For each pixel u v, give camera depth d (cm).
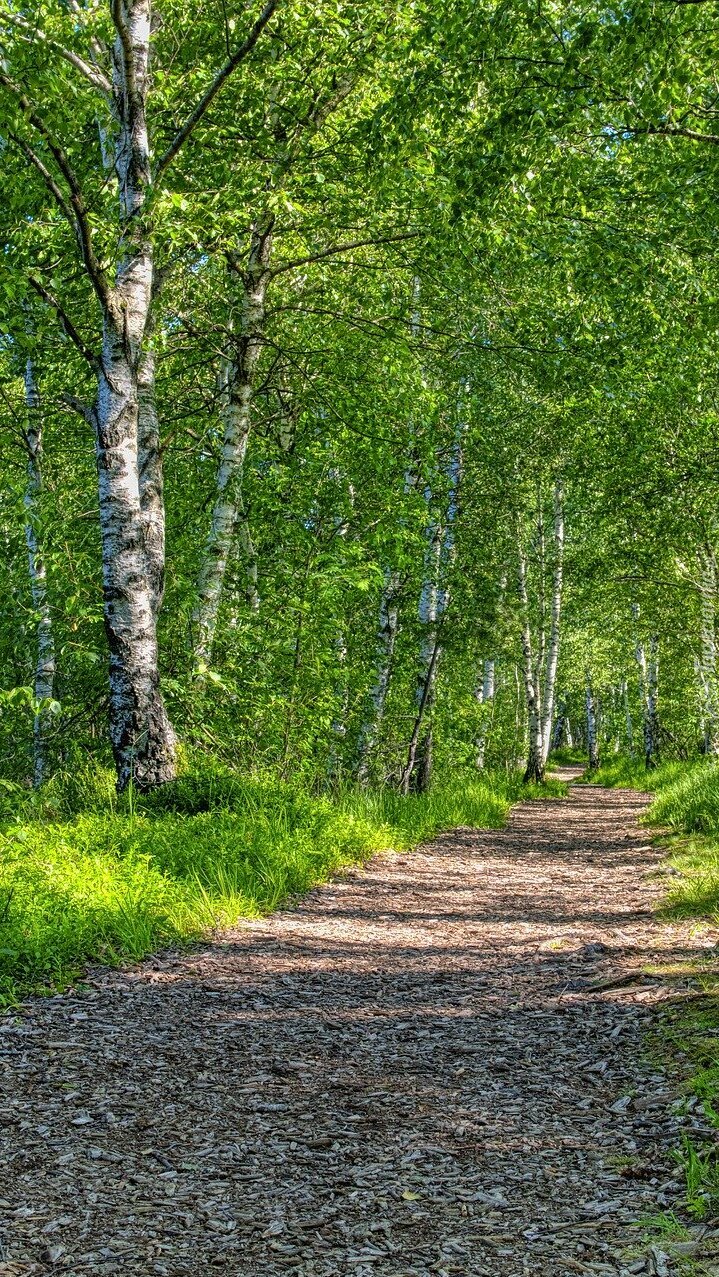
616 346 1273
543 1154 373
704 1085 412
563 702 6209
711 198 986
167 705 1188
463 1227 317
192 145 1192
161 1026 527
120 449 1048
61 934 624
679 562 2116
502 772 2902
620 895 995
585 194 1072
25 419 1205
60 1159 362
